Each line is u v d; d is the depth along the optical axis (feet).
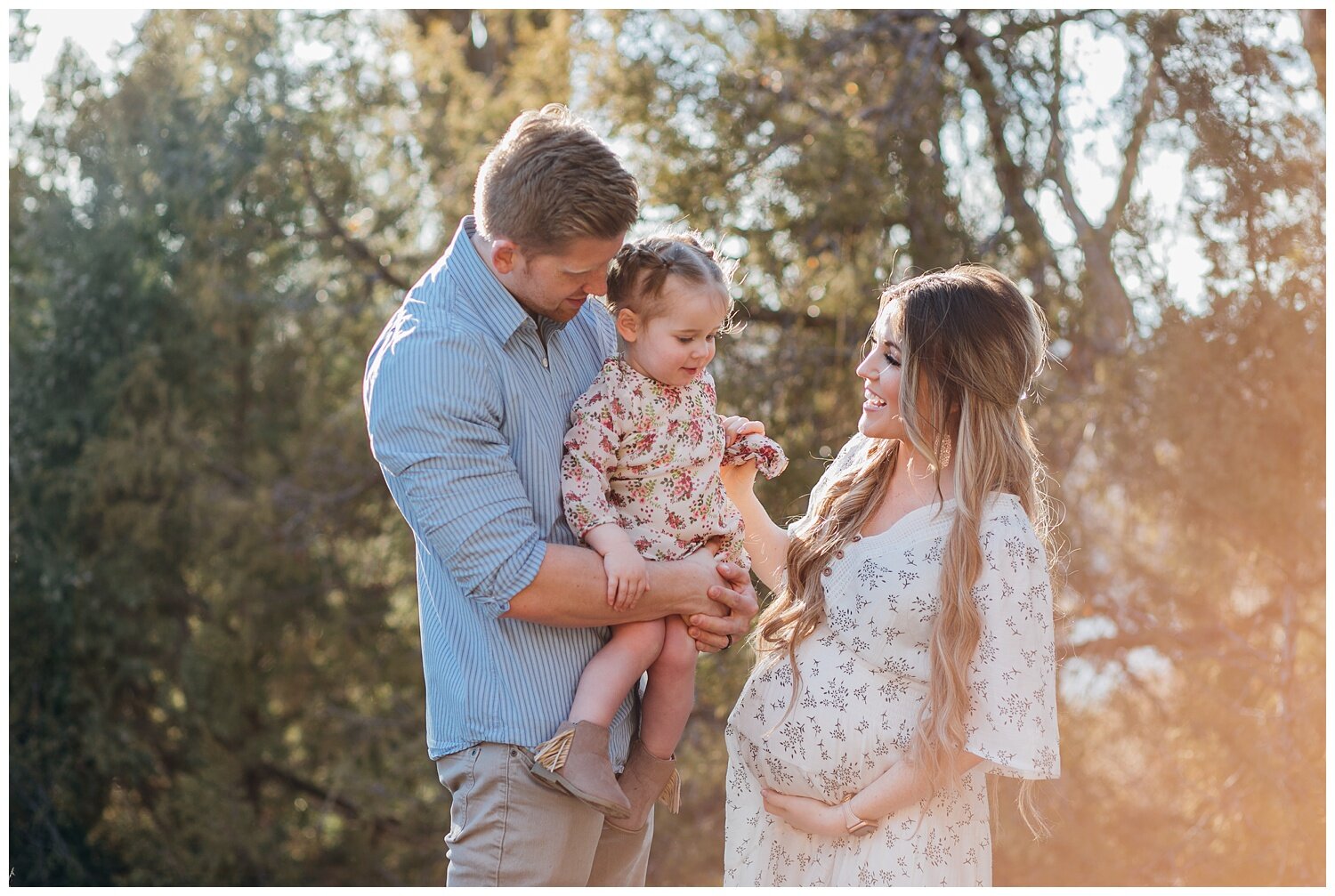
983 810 7.90
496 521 6.88
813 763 7.75
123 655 32.22
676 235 7.82
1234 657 24.67
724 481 8.61
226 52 31.32
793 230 23.80
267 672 31.42
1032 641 7.34
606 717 7.30
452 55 30.45
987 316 7.58
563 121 7.22
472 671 7.30
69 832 32.07
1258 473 22.66
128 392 31.58
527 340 7.41
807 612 8.02
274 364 31.17
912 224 23.58
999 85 23.99
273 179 30.04
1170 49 23.02
